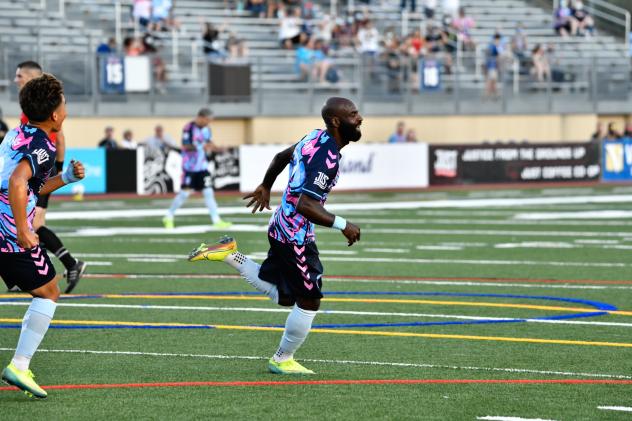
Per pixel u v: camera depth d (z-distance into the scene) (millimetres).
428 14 114062
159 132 83812
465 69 104062
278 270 22984
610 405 20516
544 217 65750
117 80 88938
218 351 26078
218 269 42500
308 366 24297
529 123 106062
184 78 92438
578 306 33219
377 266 43312
